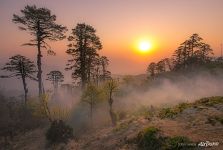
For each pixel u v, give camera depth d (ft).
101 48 150.00
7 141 119.85
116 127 79.41
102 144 68.23
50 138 99.91
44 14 125.70
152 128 55.62
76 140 90.94
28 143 111.34
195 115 60.64
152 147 51.49
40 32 129.08
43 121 140.15
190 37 261.44
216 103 66.74
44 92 140.15
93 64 161.48
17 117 156.87
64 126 102.42
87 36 145.69
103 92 127.13
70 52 148.25
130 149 55.31
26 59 163.02
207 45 272.72
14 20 125.39
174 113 66.33
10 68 161.68
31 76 166.61
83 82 150.20
